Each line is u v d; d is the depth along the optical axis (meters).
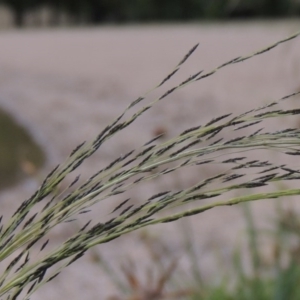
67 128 8.94
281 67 10.80
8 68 12.74
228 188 0.85
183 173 5.91
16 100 10.15
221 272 3.85
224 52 13.33
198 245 4.83
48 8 30.94
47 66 13.02
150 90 0.96
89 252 4.18
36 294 4.37
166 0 27.53
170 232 4.95
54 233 4.87
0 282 0.87
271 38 14.55
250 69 11.29
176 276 3.70
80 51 15.03
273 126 5.99
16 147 8.05
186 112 9.28
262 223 4.88
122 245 4.84
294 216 3.38
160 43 15.66
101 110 9.76
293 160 4.69
